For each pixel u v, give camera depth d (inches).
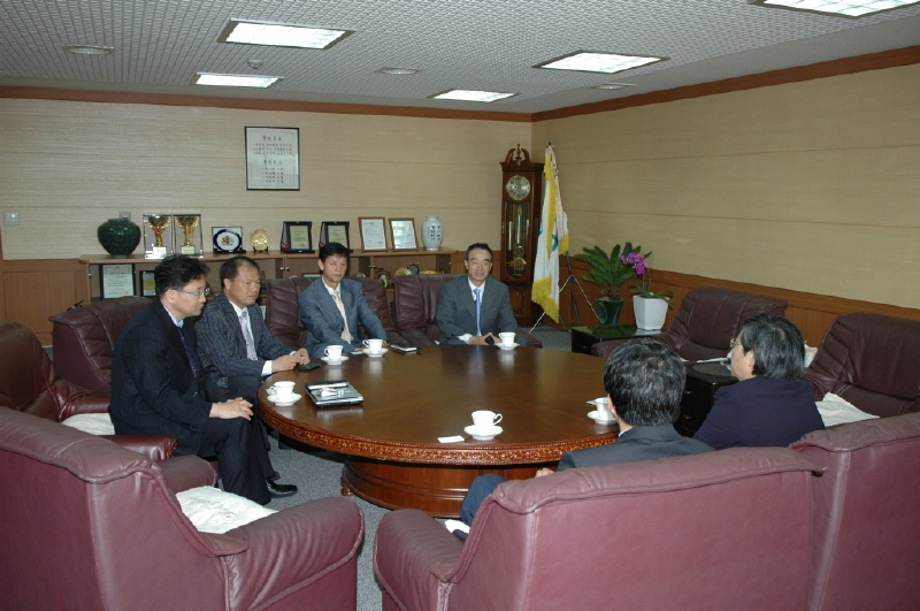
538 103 268.2
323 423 99.7
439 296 200.2
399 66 185.2
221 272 140.3
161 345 107.0
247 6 124.0
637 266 224.8
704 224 218.2
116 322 135.6
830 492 66.5
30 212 244.7
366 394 113.8
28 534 62.6
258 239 265.0
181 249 253.1
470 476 111.2
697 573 57.5
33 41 154.9
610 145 258.2
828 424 122.0
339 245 165.5
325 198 280.8
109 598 58.3
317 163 277.4
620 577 54.7
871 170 167.2
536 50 161.2
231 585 67.0
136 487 58.1
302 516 75.0
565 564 52.6
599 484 52.7
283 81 215.5
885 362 129.9
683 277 227.5
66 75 204.7
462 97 253.6
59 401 118.8
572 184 282.4
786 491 59.7
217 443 112.0
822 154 178.9
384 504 115.7
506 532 53.1
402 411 105.3
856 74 168.7
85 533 57.5
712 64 180.5
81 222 250.5
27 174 242.2
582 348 201.5
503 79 205.8
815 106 179.6
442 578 64.1
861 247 171.0
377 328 169.9
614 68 188.4
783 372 84.0
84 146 246.8
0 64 185.5
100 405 120.5
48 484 59.2
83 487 56.8
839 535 67.2
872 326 135.0
